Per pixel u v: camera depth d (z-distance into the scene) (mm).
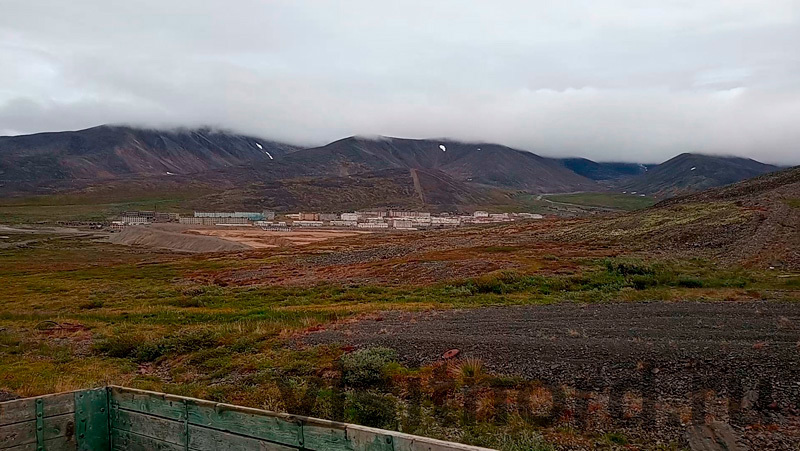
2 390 13969
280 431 6199
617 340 15766
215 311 30719
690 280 31016
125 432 7570
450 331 19266
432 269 44031
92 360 18375
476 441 9227
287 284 45344
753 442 8758
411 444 5371
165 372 16703
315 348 17484
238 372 15609
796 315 19219
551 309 24219
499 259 46188
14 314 32562
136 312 31406
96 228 194500
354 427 5715
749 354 12844
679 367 12375
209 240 119125
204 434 6793
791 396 10227
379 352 15711
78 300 40062
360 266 54469
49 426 7188
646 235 54562
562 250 52031
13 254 105562
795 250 38375
